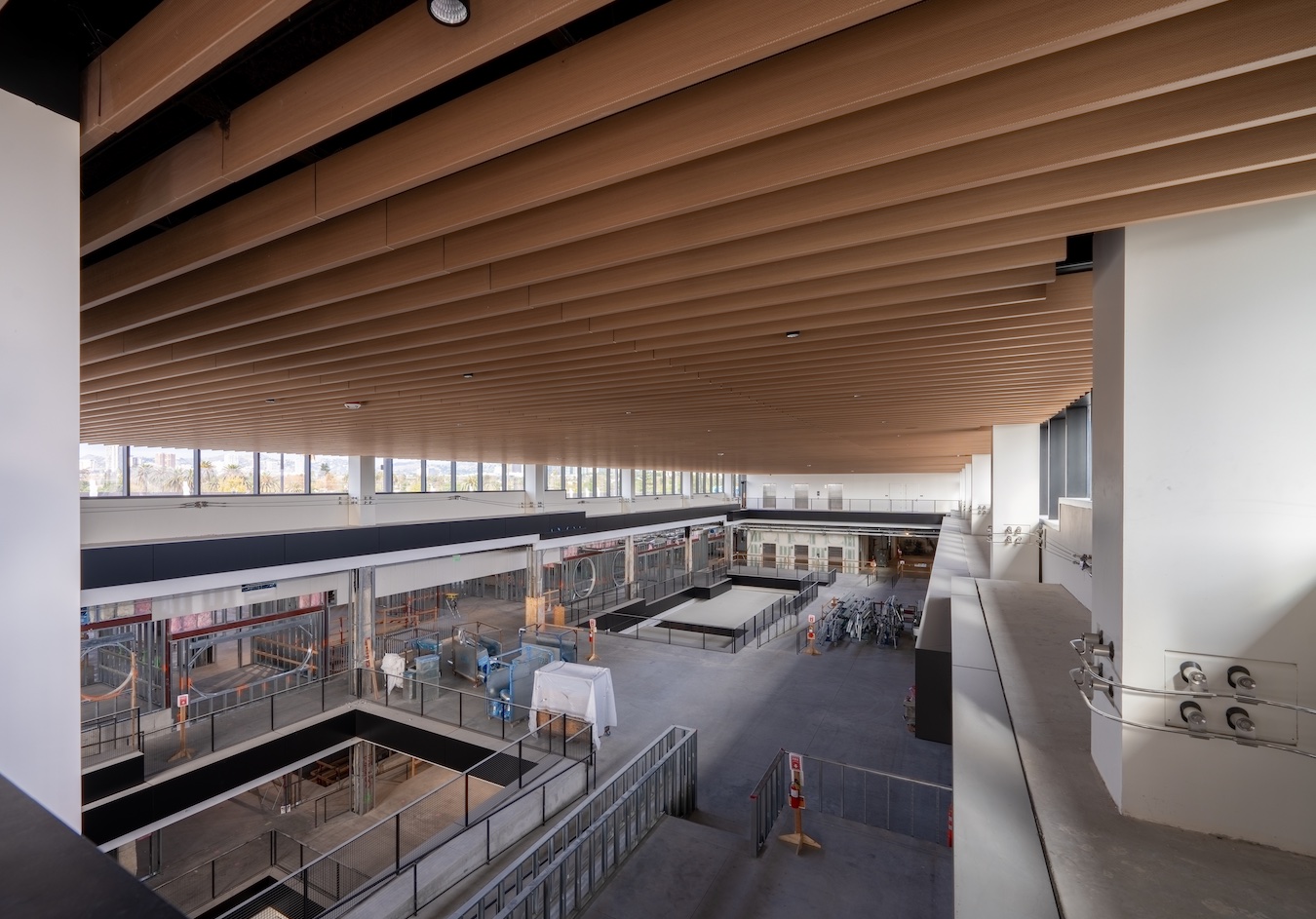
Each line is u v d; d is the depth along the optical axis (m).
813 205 2.23
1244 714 2.08
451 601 20.30
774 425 8.63
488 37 1.44
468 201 2.29
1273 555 2.08
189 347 4.41
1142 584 2.22
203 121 2.27
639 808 5.81
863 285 2.96
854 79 1.62
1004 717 3.37
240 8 1.41
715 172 2.10
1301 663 2.05
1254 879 1.94
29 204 1.84
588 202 2.37
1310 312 2.05
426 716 9.97
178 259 2.83
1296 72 1.59
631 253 2.62
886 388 5.66
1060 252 2.56
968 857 2.26
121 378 5.59
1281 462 2.07
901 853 5.59
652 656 13.30
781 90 1.71
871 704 10.56
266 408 6.96
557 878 4.73
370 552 12.18
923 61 1.54
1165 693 2.14
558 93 1.74
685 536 26.67
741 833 6.47
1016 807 2.56
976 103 1.71
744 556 33.12
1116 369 2.31
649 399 6.30
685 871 5.26
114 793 7.92
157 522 10.66
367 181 2.15
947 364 4.66
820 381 5.34
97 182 2.65
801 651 13.97
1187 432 2.16
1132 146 1.76
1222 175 1.97
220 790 8.85
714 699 10.70
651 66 1.59
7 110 1.81
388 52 1.63
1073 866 2.00
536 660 10.80
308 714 10.16
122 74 1.80
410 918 5.13
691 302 3.42
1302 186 1.94
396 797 11.25
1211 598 2.14
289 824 10.35
